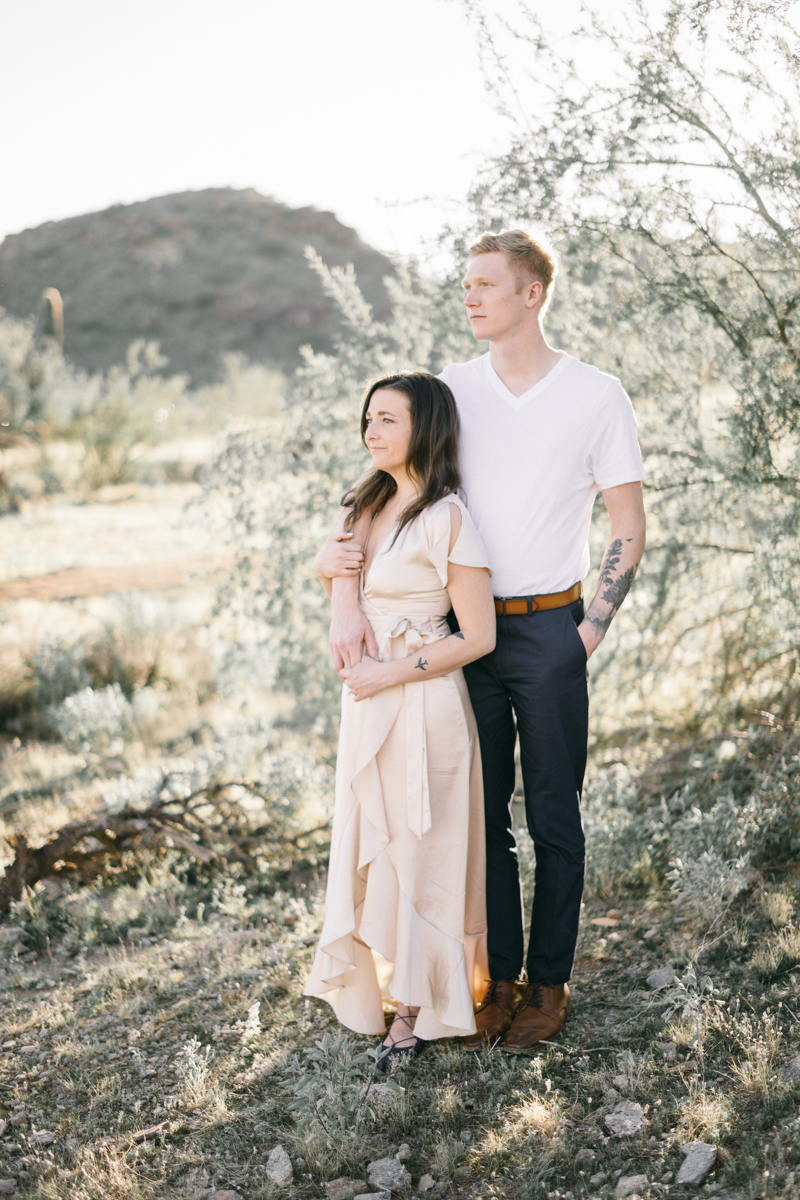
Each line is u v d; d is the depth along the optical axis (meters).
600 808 3.71
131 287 83.19
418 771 2.49
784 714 3.87
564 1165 2.10
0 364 21.28
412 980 2.48
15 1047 2.85
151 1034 2.85
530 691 2.54
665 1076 2.32
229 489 5.31
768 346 3.71
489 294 2.44
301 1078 2.37
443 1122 2.28
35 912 3.80
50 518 16.78
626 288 4.04
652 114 3.44
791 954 2.68
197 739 6.36
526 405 2.50
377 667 2.50
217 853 4.20
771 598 3.70
